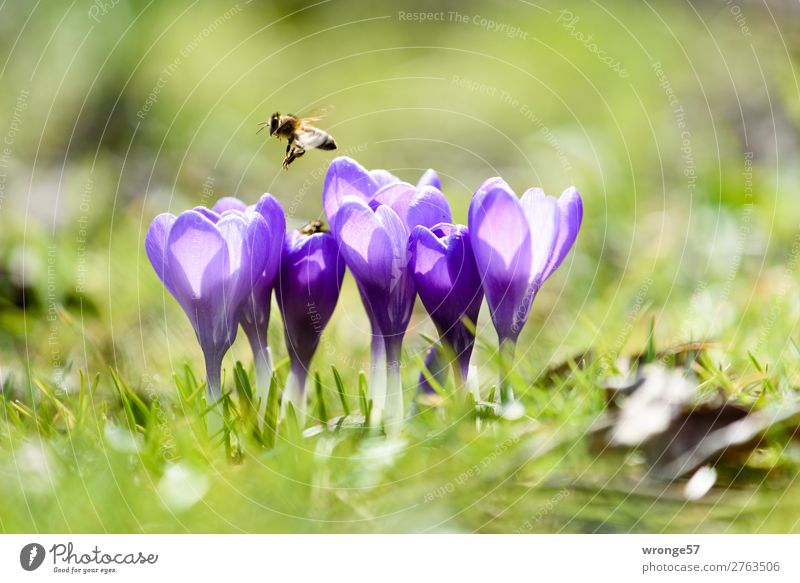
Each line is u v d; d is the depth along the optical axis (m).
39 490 0.69
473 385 0.71
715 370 0.72
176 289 0.69
